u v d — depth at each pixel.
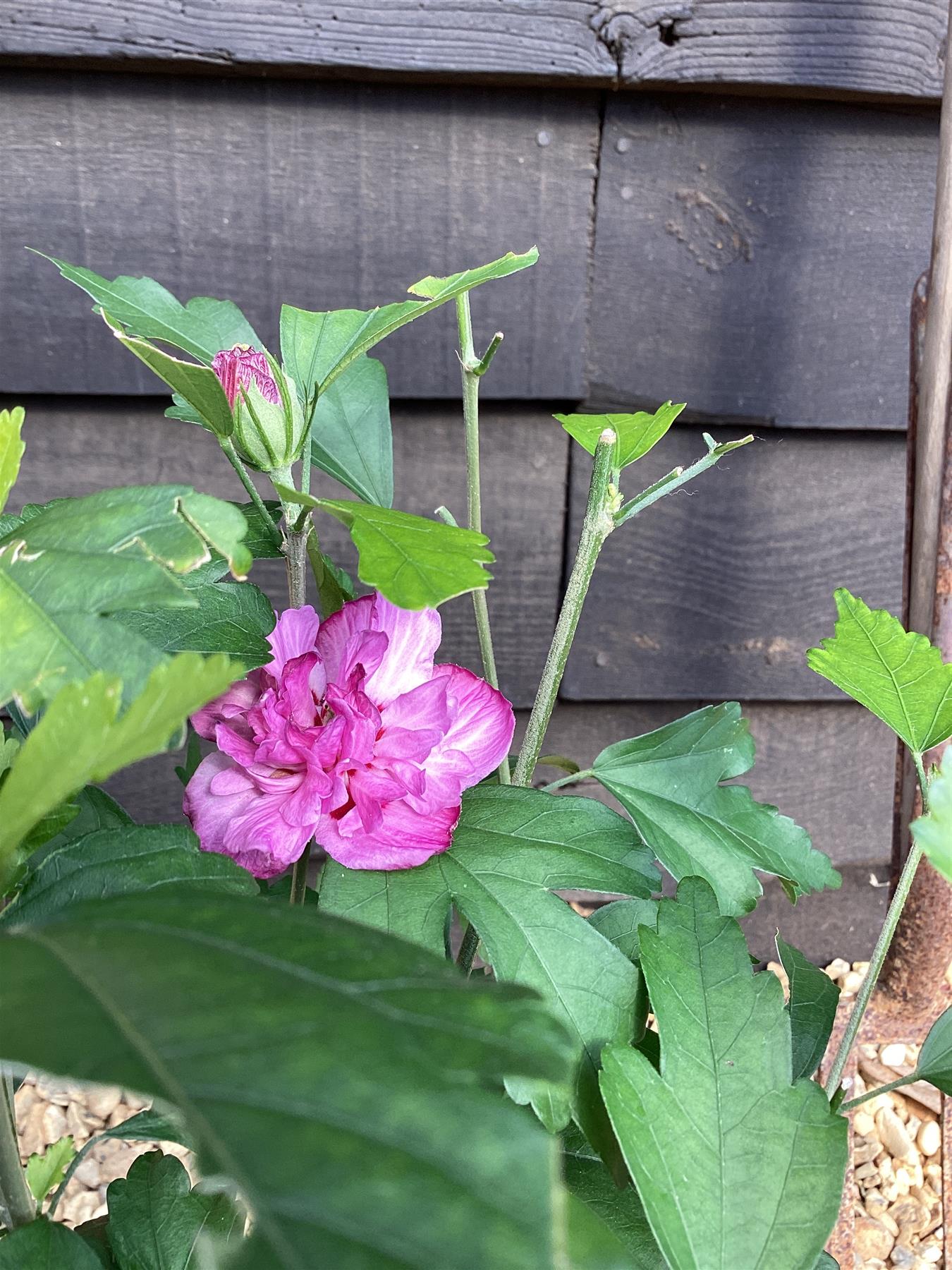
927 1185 0.47
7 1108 0.23
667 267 0.45
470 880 0.24
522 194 0.43
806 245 0.45
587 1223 0.13
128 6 0.39
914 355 0.41
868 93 0.42
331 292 0.44
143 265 0.43
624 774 0.30
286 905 0.14
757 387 0.46
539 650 0.50
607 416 0.29
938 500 0.40
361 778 0.24
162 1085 0.09
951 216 0.38
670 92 0.42
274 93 0.41
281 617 0.26
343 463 0.33
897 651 0.24
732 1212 0.21
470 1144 0.09
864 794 0.55
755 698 0.52
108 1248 0.27
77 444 0.46
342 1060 0.10
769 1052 0.22
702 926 0.24
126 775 0.51
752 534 0.49
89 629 0.16
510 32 0.40
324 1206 0.08
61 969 0.11
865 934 0.57
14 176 0.41
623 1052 0.22
